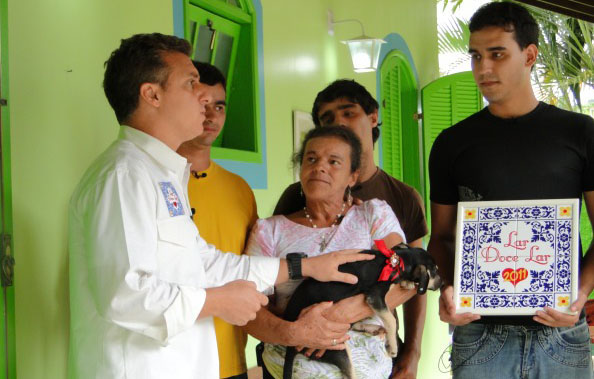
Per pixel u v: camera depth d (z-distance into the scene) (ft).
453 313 10.03
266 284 9.20
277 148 18.30
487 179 10.45
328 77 21.38
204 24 15.80
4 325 9.33
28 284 9.84
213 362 8.41
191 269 8.18
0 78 9.41
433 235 11.25
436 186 11.10
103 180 7.75
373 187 11.85
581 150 10.18
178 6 14.21
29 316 9.84
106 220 7.59
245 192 11.33
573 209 9.90
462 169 10.67
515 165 10.34
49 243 10.30
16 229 9.65
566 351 10.23
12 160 9.62
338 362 9.25
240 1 16.89
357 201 10.44
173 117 8.33
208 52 16.43
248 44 17.22
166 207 8.00
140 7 12.92
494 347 10.41
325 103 11.87
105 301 7.45
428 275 9.52
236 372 10.72
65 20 10.86
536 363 10.26
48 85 10.41
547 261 9.90
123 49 8.39
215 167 11.16
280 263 9.26
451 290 10.22
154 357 7.80
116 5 12.19
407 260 9.45
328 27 21.40
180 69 8.36
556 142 10.21
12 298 9.45
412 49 27.99
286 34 18.92
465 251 10.15
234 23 16.97
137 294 7.41
